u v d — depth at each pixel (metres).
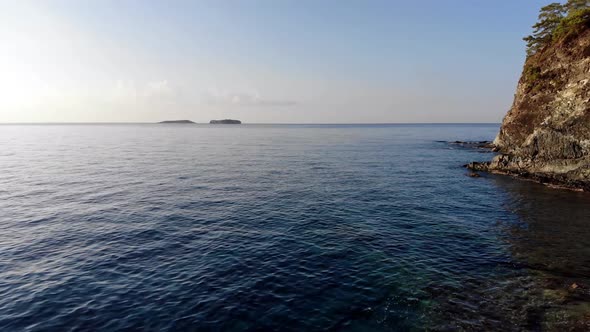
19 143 93.75
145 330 10.81
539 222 22.83
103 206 25.61
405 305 12.42
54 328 10.91
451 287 13.73
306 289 13.51
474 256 16.95
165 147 82.62
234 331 10.83
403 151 73.94
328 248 17.73
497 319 11.48
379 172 43.47
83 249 17.33
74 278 14.24
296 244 18.25
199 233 19.86
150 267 15.36
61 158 56.66
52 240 18.52
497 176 41.34
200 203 26.81
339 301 12.66
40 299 12.58
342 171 44.06
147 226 21.03
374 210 25.28
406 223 22.27
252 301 12.56
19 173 40.47
